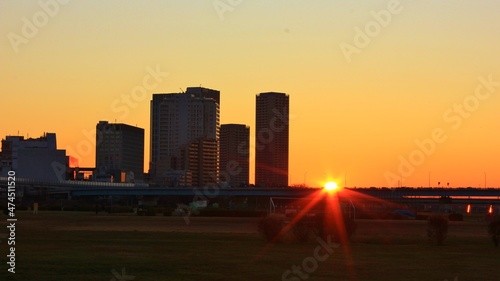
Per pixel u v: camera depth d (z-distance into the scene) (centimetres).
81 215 15600
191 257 5253
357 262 5050
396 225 11762
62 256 5191
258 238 7438
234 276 4194
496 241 6900
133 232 8600
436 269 4703
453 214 16088
